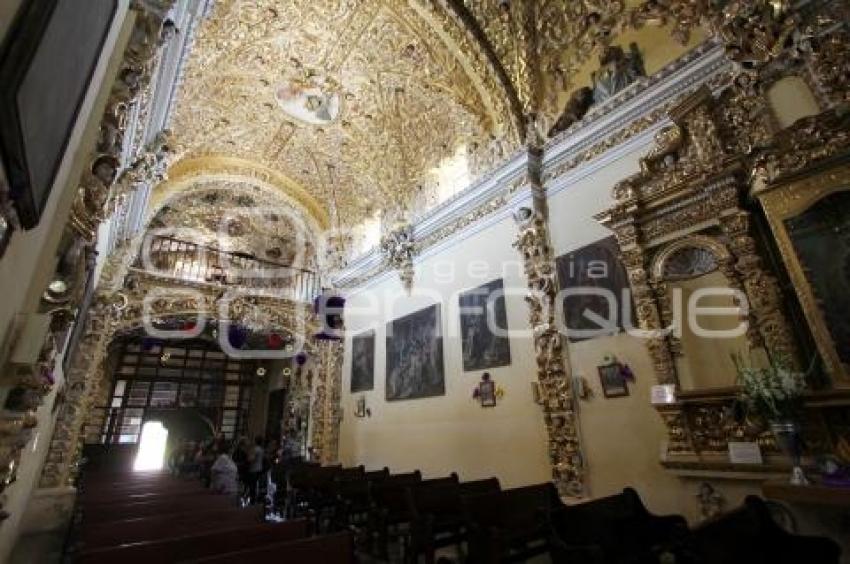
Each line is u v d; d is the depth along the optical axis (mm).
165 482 8266
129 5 3742
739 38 5316
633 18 7066
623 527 4445
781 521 4148
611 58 7281
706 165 5395
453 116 10133
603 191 6902
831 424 4113
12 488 4762
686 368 5352
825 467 3781
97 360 10156
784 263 4578
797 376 4117
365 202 13703
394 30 9375
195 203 15148
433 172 10828
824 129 4406
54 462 9016
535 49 8508
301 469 9984
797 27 4875
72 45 1905
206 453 15195
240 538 3475
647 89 6426
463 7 8602
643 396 5801
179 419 18953
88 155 3354
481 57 8766
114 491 6578
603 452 6074
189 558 3234
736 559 3195
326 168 13750
